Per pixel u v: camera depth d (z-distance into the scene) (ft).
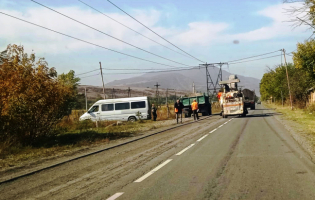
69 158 35.42
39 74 47.93
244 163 28.04
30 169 29.89
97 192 20.56
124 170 27.22
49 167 30.55
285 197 17.78
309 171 23.99
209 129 64.13
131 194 19.65
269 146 37.83
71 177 25.67
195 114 98.78
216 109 185.98
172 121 97.60
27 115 45.52
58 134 59.72
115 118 100.22
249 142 42.11
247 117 102.37
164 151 37.29
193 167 27.14
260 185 20.49
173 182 22.15
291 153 32.35
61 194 20.65
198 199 17.99
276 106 209.67
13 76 44.96
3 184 24.35
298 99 152.76
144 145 44.14
